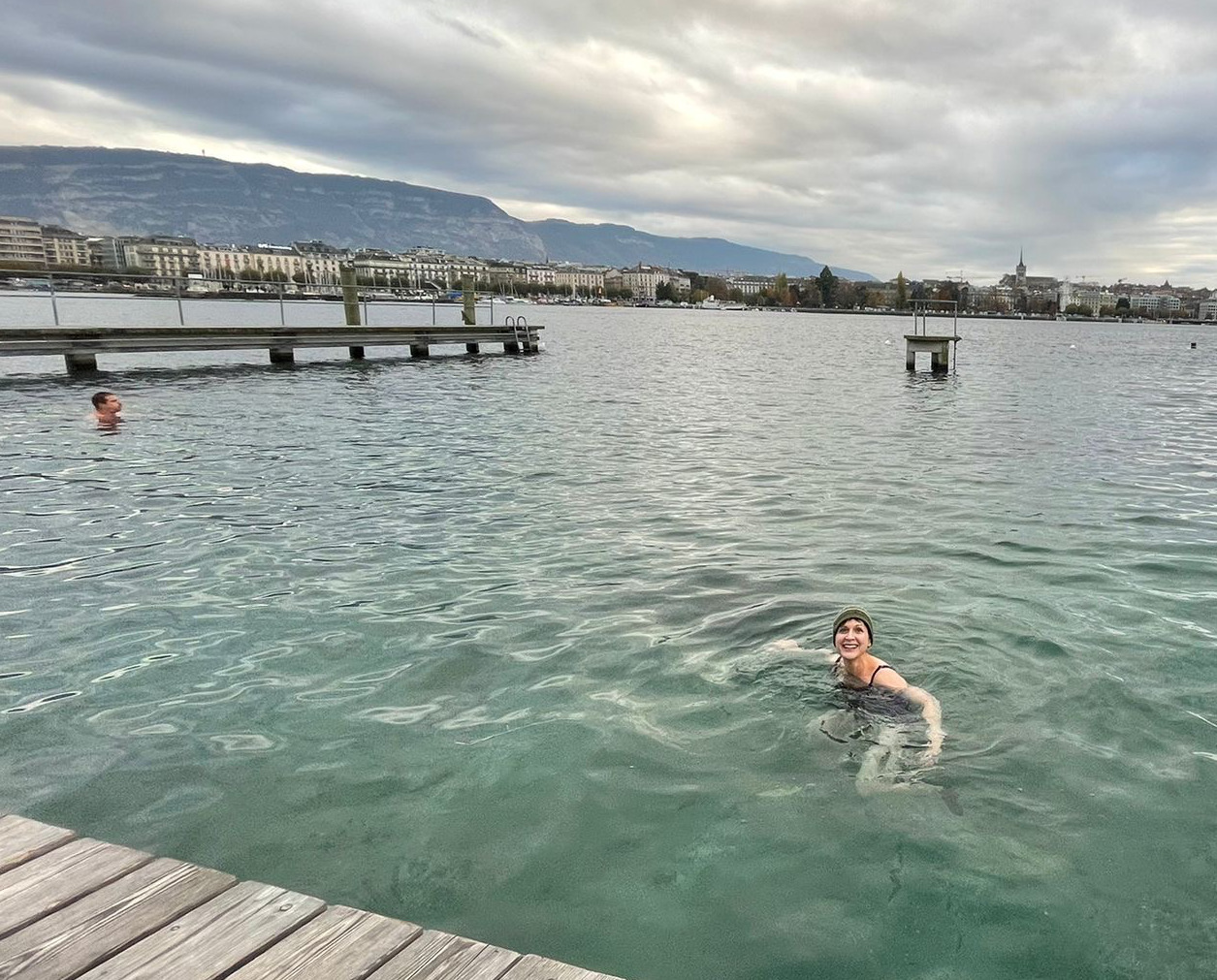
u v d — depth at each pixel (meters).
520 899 3.89
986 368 42.09
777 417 21.95
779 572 8.82
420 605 7.82
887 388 30.56
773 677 6.20
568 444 17.17
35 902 3.44
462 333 42.22
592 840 4.32
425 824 4.48
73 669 6.45
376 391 26.34
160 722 5.62
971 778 4.84
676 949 3.57
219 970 3.04
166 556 9.26
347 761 5.12
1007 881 3.98
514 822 4.48
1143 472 14.64
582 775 4.92
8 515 10.95
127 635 7.10
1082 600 7.93
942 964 3.47
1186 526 10.84
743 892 3.92
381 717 5.67
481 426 19.48
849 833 4.34
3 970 3.03
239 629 7.23
